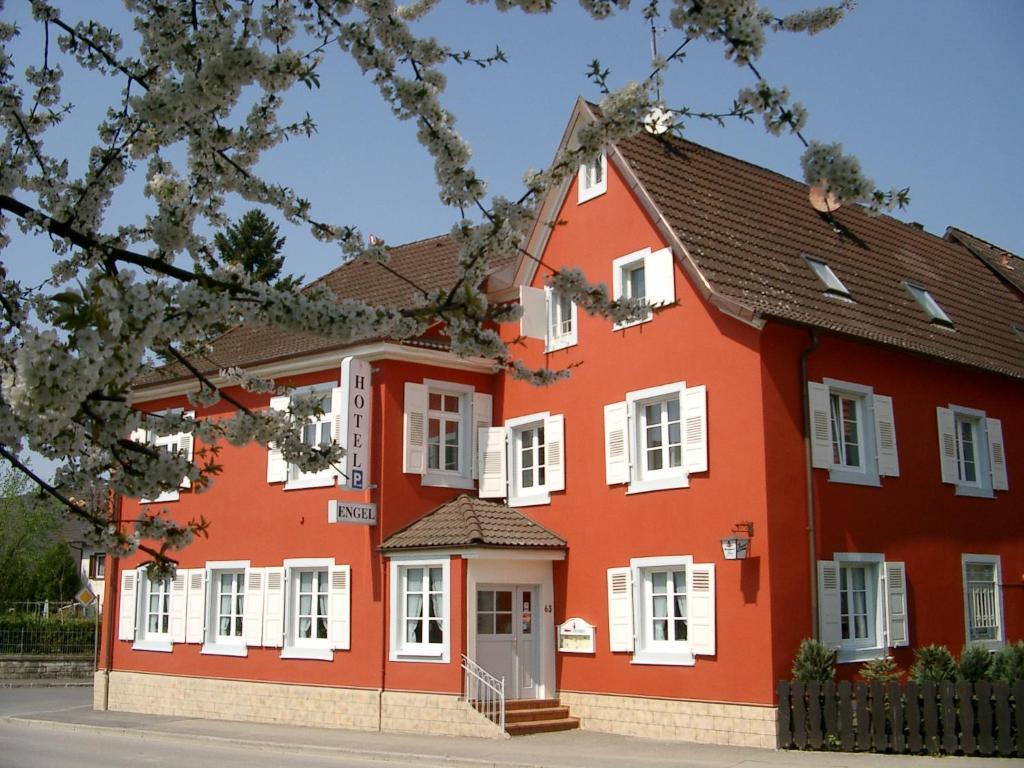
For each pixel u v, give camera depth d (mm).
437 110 5992
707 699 15812
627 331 18062
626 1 5641
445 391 20016
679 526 16719
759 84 5316
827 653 14914
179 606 22391
